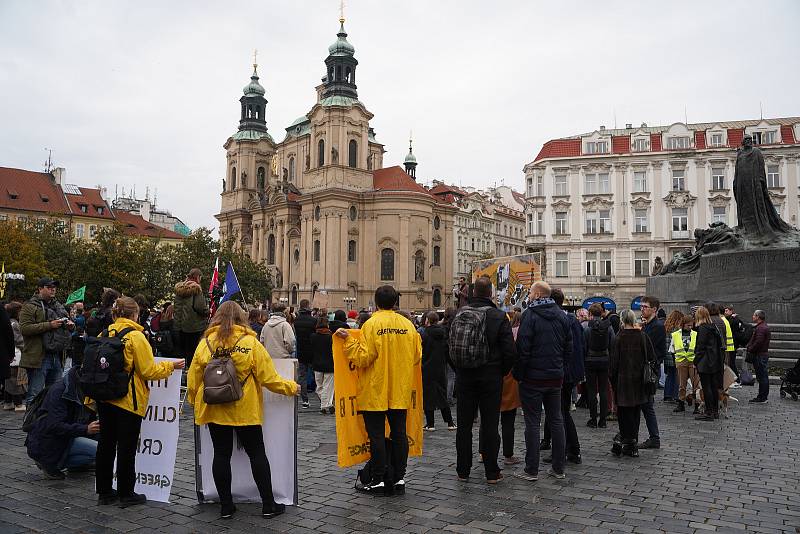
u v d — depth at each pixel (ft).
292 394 24.88
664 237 212.23
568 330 30.48
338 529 22.65
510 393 32.89
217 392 23.09
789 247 70.08
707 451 35.19
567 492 27.17
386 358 27.22
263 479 24.16
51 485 28.63
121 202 425.69
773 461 32.78
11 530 22.49
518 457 34.42
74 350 48.19
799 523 23.15
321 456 34.50
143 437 26.81
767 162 207.31
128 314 26.61
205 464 26.04
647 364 34.14
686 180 212.02
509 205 403.54
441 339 43.78
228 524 23.30
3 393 52.03
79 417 30.12
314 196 266.36
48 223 219.61
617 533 22.09
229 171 327.67
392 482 26.99
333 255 259.80
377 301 28.25
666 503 25.52
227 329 24.39
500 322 28.55
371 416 27.20
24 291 176.65
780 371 66.18
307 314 55.72
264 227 303.48
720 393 47.73
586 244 218.18
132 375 25.58
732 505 25.25
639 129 226.58
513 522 23.27
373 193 269.23
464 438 29.17
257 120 329.31
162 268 203.21
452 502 25.84
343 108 269.03
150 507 25.44
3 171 292.61
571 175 221.05
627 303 212.64
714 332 44.21
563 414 32.96
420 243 274.57
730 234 77.20
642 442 37.29
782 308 69.15
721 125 214.48
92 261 184.96
